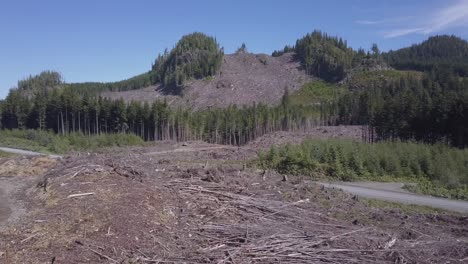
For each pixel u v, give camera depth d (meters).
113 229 9.80
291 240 10.30
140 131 76.88
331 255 9.49
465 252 10.11
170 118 76.94
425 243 10.73
